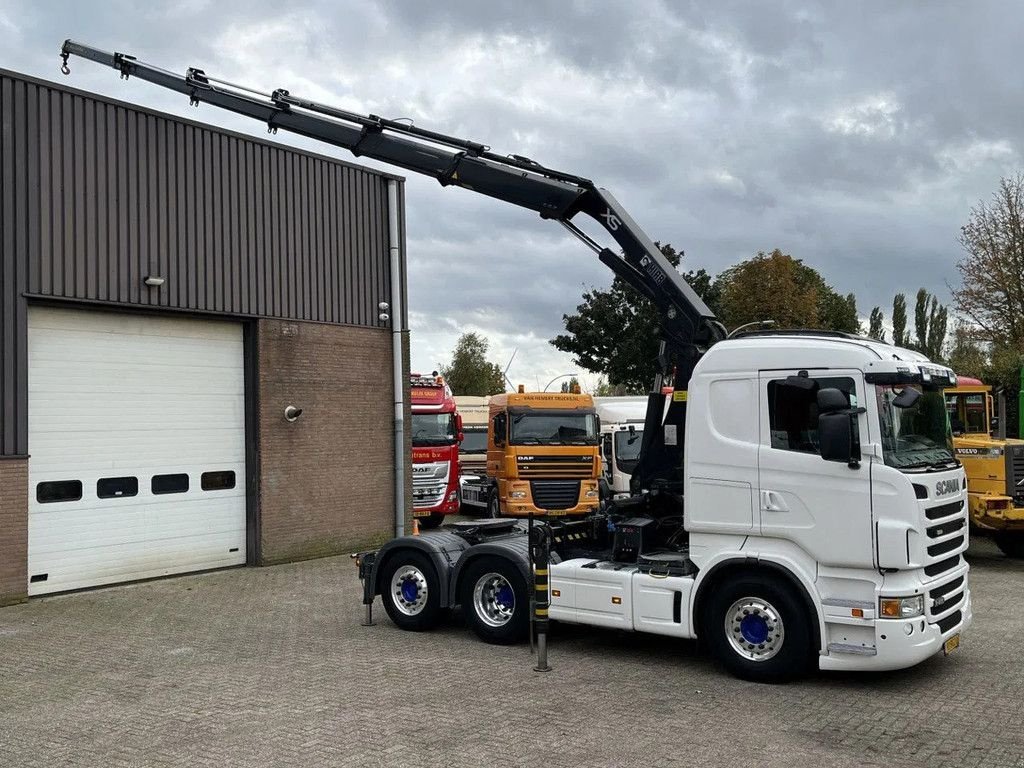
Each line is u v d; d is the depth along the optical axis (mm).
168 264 13539
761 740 6098
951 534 7484
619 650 8805
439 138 11219
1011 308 29375
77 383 12703
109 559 12961
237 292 14492
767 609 7438
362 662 8484
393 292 17047
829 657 7121
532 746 6031
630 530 8680
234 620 10609
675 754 5848
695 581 7832
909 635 6863
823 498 7184
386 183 17094
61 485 12461
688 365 9352
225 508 14539
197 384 14250
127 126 13117
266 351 14914
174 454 13875
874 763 5656
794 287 41281
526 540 9594
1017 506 13867
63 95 12391
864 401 7109
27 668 8445
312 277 15688
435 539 9836
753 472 7543
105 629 10180
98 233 12695
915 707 6789
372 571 10141
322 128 12164
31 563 12062
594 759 5770
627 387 40750
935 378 7812
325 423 15828
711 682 7582
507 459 20672
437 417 21625
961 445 14391
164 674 8148
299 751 5992
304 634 9797
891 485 6918
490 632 9141
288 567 14672
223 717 6785
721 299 42312
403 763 5738
